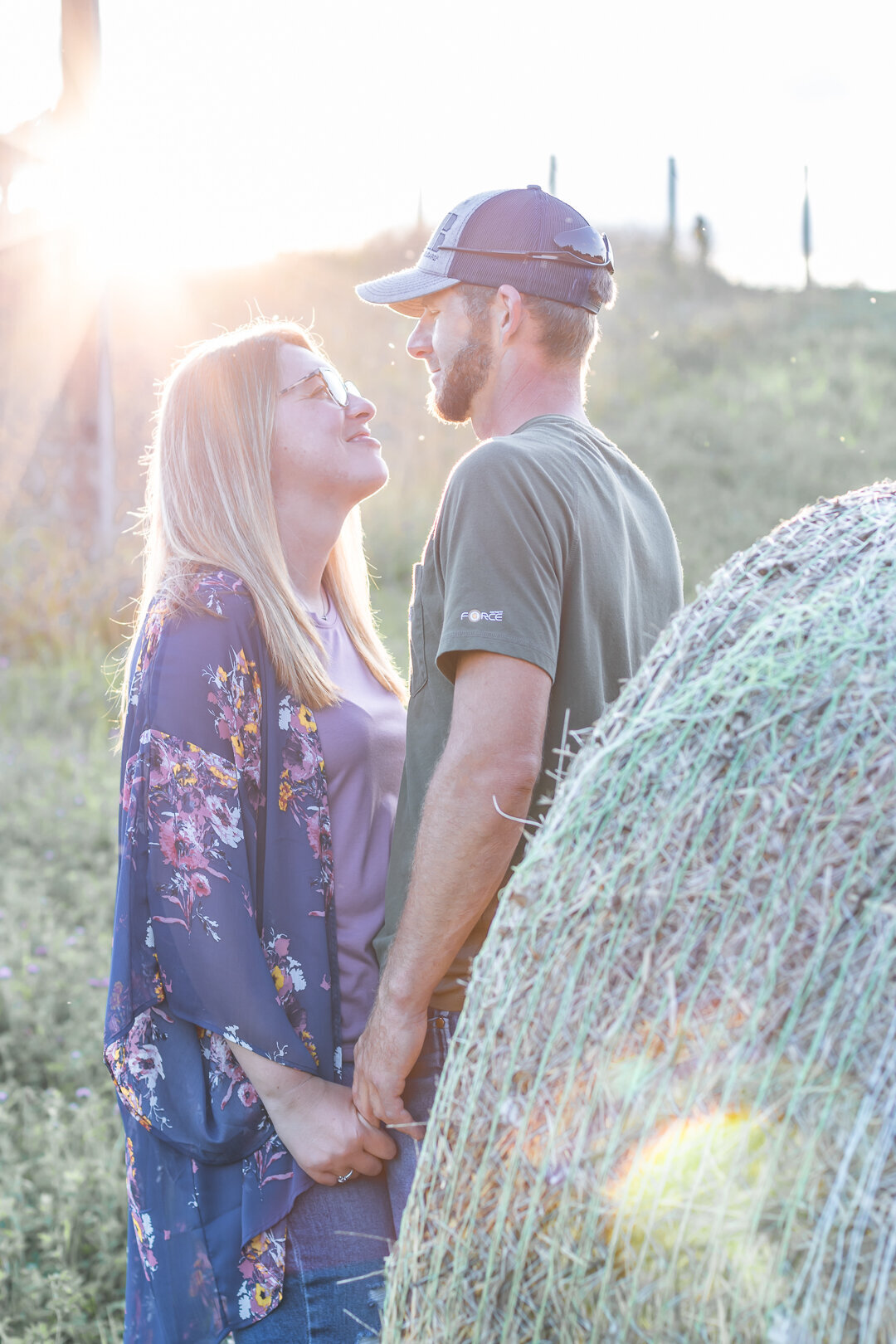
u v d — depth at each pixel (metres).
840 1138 1.11
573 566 1.80
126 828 1.88
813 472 14.19
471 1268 1.33
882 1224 1.08
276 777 1.94
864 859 1.19
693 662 1.42
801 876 1.21
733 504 13.30
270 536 2.03
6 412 12.08
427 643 1.91
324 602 2.29
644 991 1.25
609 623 1.87
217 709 1.87
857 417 16.11
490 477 1.76
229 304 17.94
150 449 2.19
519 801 1.72
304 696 1.98
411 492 13.39
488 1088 1.35
